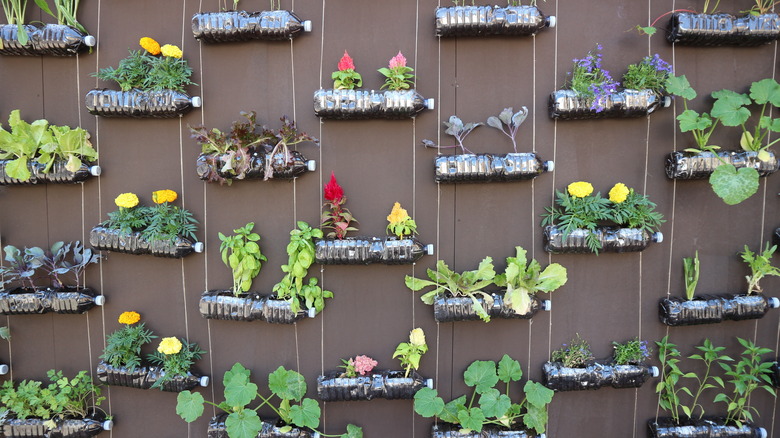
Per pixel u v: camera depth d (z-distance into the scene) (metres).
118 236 1.96
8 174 1.93
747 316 2.01
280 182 2.08
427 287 2.12
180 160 2.08
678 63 2.04
